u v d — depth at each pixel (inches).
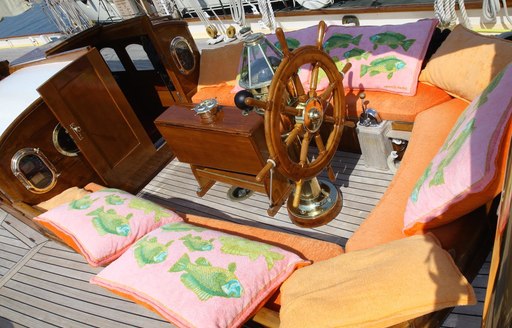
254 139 81.5
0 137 93.6
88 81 105.1
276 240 71.0
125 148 117.5
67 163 107.6
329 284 48.7
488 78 73.7
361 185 91.3
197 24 199.2
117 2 209.3
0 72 131.6
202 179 107.0
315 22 157.9
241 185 94.7
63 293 91.6
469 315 59.9
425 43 90.9
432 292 42.1
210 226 80.0
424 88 90.0
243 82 73.7
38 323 85.8
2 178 95.5
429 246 48.0
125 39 138.9
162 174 124.3
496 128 46.4
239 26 183.5
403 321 42.7
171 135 95.3
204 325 49.5
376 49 96.0
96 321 81.4
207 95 129.2
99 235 73.2
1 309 92.7
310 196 86.2
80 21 213.0
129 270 60.8
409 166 70.3
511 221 31.2
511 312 29.3
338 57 100.9
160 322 76.3
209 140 88.0
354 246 60.6
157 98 155.9
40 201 104.1
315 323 43.0
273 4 175.2
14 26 489.1
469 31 84.1
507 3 109.0
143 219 77.0
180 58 130.0
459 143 51.9
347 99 96.5
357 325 41.7
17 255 109.7
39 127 100.0
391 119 88.6
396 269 45.3
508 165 36.5
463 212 49.4
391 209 63.6
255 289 53.8
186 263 58.1
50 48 131.1
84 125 105.3
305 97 66.0
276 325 53.2
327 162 77.5
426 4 125.0
